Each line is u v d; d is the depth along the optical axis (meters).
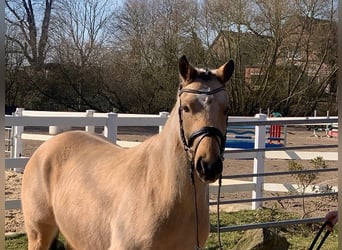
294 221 6.27
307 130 27.12
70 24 30.20
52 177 4.24
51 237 4.44
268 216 7.86
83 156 4.08
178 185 3.11
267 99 30.66
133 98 30.91
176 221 3.16
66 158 4.21
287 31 29.98
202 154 2.86
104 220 3.52
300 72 30.62
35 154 4.54
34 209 4.37
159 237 3.17
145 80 30.31
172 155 3.14
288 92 30.84
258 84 30.45
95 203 3.62
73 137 4.38
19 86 29.53
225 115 3.02
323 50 30.23
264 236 5.64
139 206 3.27
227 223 7.52
